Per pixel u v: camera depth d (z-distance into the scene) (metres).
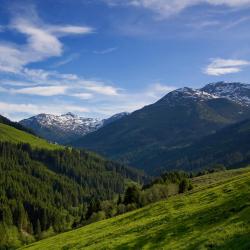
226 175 157.25
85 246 55.91
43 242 78.12
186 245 38.22
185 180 135.25
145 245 43.69
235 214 42.59
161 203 70.81
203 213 49.16
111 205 154.88
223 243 34.88
